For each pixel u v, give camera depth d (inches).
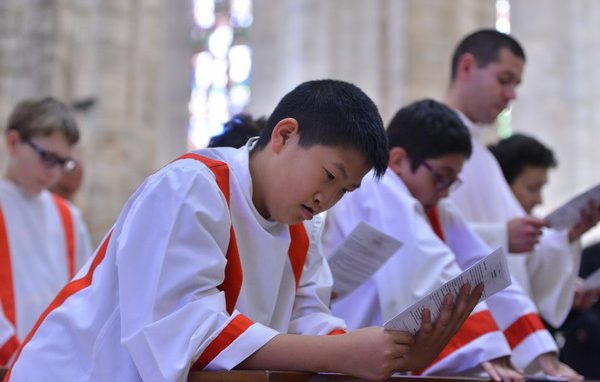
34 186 201.2
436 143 155.6
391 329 99.3
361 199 156.9
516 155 220.7
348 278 141.6
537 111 501.0
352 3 500.4
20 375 100.2
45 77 409.7
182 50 637.3
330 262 140.8
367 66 487.2
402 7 475.5
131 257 98.3
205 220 99.3
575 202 180.1
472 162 199.5
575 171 489.4
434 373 143.8
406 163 158.9
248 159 107.7
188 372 94.7
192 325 95.4
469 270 98.7
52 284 205.8
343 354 97.7
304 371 98.0
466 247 168.9
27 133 196.2
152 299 96.2
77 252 214.4
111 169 409.7
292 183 102.6
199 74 657.6
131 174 417.7
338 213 159.0
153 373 93.7
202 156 106.0
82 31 420.2
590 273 235.5
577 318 213.0
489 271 99.8
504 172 221.1
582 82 495.8
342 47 499.5
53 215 211.5
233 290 104.5
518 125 506.0
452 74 203.9
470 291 100.6
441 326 100.5
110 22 422.3
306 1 517.0
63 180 231.5
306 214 104.1
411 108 160.7
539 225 179.6
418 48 472.7
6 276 199.9
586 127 492.4
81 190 400.8
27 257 203.5
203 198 100.3
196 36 665.0
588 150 490.6
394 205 153.6
